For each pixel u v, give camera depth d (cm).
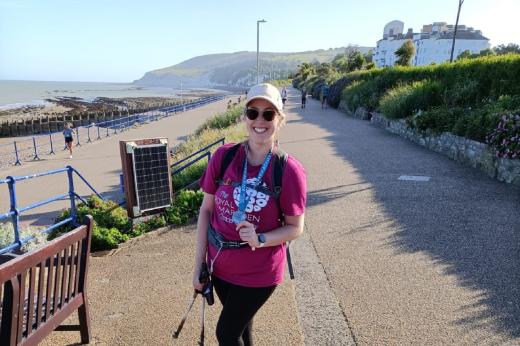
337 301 385
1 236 550
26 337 244
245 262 215
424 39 8894
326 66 6169
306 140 1399
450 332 333
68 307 293
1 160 1931
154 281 441
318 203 698
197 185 802
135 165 605
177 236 586
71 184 629
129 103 9594
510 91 1014
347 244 520
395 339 327
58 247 264
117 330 347
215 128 2080
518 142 729
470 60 1294
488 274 424
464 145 932
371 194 731
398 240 523
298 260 478
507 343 317
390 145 1238
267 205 209
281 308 375
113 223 612
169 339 334
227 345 217
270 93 209
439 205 648
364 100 2083
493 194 689
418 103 1372
